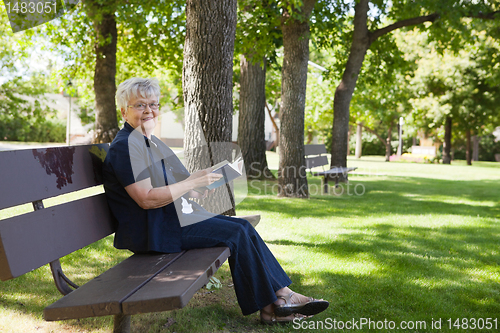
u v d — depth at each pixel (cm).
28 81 2470
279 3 759
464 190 1097
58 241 199
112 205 234
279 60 1662
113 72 1188
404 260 407
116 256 391
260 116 1151
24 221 181
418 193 1001
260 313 259
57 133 3112
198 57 349
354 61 1071
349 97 1100
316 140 3822
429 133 3594
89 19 1110
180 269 199
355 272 363
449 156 2958
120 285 179
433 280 351
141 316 263
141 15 1054
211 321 258
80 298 165
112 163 224
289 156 827
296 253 416
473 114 2609
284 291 255
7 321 243
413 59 2662
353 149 4347
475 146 4022
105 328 244
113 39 1175
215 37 350
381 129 4206
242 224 255
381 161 3000
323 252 425
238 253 239
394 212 702
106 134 1180
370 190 1027
